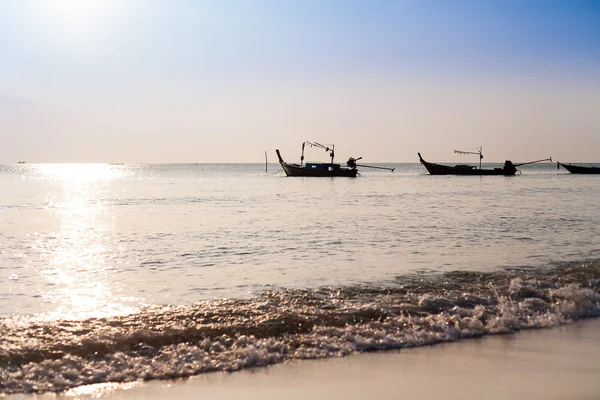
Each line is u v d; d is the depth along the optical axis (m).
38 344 11.37
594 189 74.38
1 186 93.88
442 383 9.96
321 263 20.92
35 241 28.48
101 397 9.45
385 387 9.80
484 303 14.56
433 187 81.94
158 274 19.48
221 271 19.78
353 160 119.44
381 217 37.75
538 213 39.81
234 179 119.50
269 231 30.44
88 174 188.25
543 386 9.84
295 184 93.75
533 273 18.09
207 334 12.02
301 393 9.57
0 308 14.93
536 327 13.14
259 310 13.77
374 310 13.71
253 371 10.54
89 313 14.34
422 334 12.35
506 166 128.38
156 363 10.72
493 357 11.23
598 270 18.17
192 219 37.66
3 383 9.80
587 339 12.35
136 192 72.38
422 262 20.80
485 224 32.91
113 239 28.64
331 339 11.97
